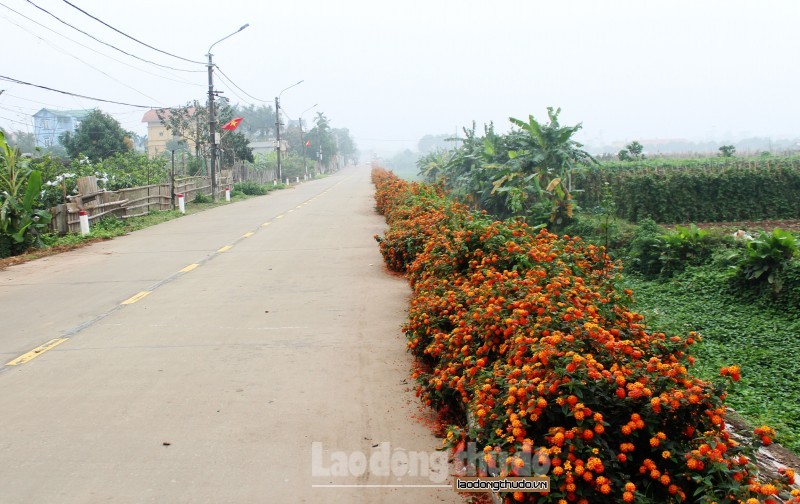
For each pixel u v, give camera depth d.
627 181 20.23
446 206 11.86
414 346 5.80
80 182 17.59
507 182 19.91
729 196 20.56
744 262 10.56
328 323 7.55
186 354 6.44
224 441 4.48
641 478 3.30
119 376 5.82
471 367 4.45
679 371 3.45
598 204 21.52
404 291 9.30
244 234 16.56
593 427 3.25
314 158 90.12
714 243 13.04
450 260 7.43
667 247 13.04
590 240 15.45
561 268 6.36
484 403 3.73
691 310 10.37
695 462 3.01
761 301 10.11
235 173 41.22
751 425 5.55
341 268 11.29
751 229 18.11
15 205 13.60
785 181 20.78
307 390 5.42
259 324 7.55
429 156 47.19
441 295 6.44
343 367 5.98
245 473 4.04
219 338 6.99
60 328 7.56
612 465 3.18
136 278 10.66
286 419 4.84
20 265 12.40
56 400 5.26
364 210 23.95
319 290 9.43
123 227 17.95
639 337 4.60
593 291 5.72
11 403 5.21
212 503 3.70
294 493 3.81
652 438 3.20
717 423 3.25
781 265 10.05
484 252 7.31
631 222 19.97
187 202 28.19
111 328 7.50
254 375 5.80
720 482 3.02
